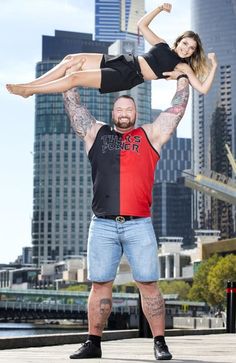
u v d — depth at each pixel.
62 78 7.14
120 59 7.23
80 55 7.29
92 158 7.44
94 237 7.42
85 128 7.48
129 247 7.38
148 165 7.37
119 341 13.03
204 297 139.00
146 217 7.40
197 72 7.47
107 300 7.55
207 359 7.50
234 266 129.12
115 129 7.47
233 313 17.98
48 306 134.12
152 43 7.48
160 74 7.36
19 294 156.38
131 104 7.38
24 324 159.00
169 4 7.44
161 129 7.41
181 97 7.45
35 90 7.14
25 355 8.23
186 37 7.35
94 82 7.20
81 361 6.90
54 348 10.40
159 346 7.45
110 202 7.32
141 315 14.73
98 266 7.42
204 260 161.12
